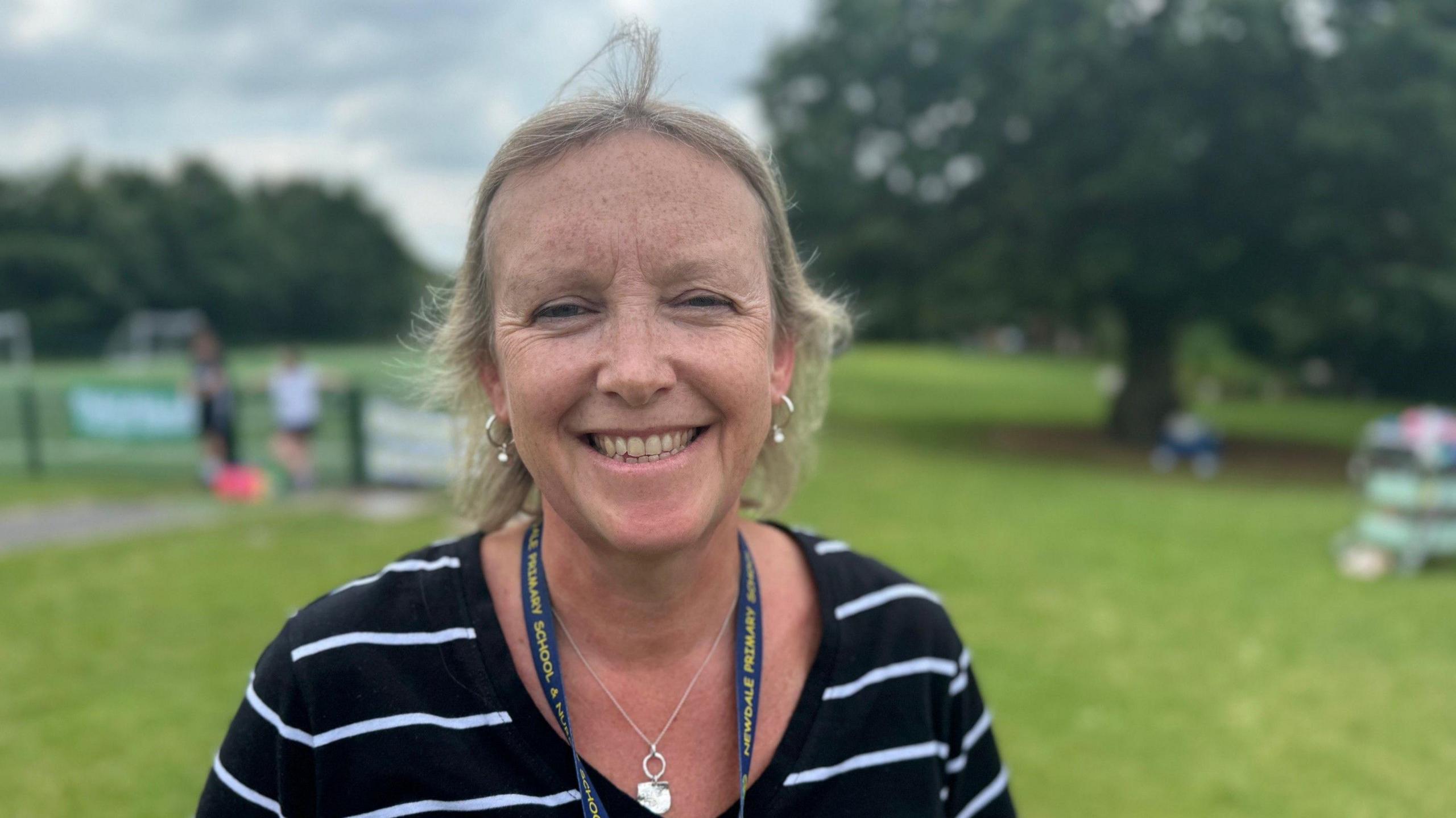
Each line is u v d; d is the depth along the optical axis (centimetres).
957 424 1947
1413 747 430
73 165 5409
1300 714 463
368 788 112
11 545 753
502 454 130
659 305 105
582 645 121
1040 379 3362
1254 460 1595
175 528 822
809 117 1966
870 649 127
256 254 5734
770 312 115
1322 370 3162
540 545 126
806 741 121
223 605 595
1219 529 900
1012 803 142
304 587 636
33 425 1144
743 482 114
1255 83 1407
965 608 622
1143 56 1452
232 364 3366
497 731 113
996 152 1645
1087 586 680
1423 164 1377
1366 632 591
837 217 1912
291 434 1027
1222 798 380
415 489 1032
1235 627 595
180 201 5541
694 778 119
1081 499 1069
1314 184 1423
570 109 108
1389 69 1383
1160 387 1750
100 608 586
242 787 115
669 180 106
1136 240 1535
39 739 409
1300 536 873
